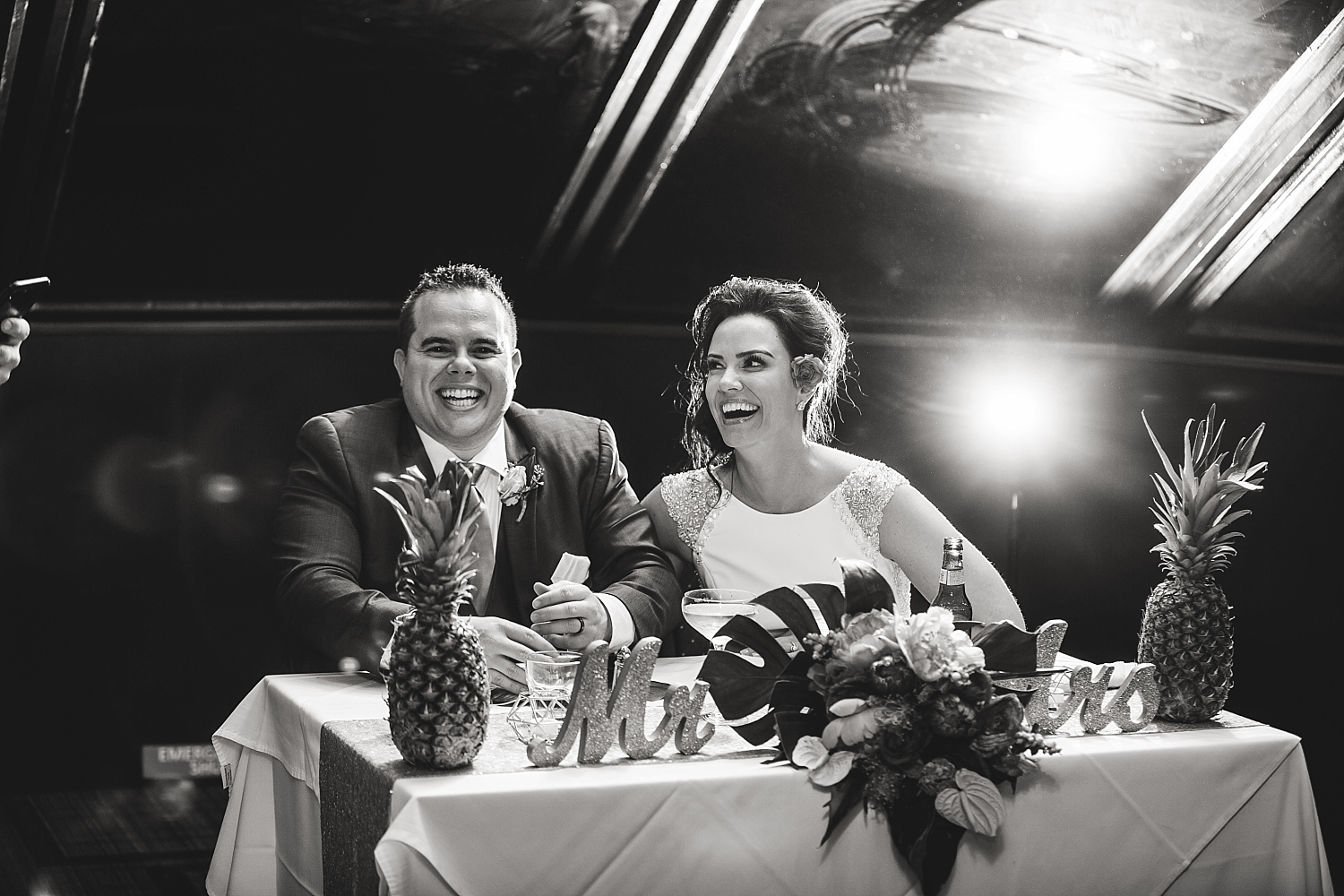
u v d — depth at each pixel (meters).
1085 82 5.01
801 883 1.95
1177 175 5.33
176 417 5.67
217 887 2.59
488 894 1.81
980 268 5.82
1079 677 2.14
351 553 2.82
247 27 4.62
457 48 4.78
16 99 4.49
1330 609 5.90
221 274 5.50
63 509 5.58
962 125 5.22
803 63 4.91
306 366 5.79
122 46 4.52
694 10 4.62
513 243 5.56
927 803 1.97
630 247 5.59
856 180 5.43
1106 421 6.18
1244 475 2.27
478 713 1.92
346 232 5.45
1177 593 2.28
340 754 2.11
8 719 5.56
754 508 3.12
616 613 2.70
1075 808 2.06
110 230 5.18
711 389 2.97
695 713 2.01
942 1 4.71
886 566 3.06
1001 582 2.96
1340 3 4.64
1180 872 2.12
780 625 2.95
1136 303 5.86
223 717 5.86
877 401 6.13
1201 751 2.13
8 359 2.77
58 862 4.34
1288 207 5.30
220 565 5.82
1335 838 4.50
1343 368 5.69
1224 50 4.83
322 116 4.97
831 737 1.96
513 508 2.98
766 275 5.75
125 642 5.73
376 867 1.84
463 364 2.89
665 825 1.88
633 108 5.00
